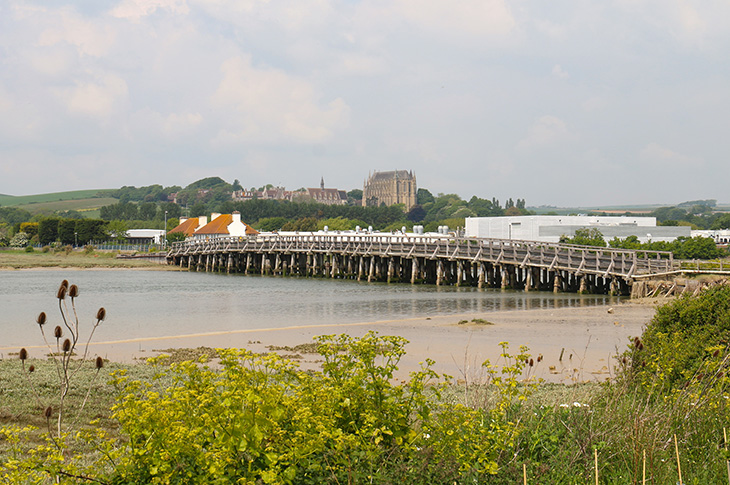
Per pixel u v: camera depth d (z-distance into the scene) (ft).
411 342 104.83
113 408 27.76
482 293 213.25
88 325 134.82
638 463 31.55
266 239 349.41
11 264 373.40
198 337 115.03
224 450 26.55
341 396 31.30
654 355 49.80
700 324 58.39
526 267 221.87
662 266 203.82
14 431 28.60
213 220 537.24
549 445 33.94
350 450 29.27
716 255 342.64
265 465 27.73
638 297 187.83
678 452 32.81
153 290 233.14
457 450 31.12
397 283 263.90
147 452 27.12
